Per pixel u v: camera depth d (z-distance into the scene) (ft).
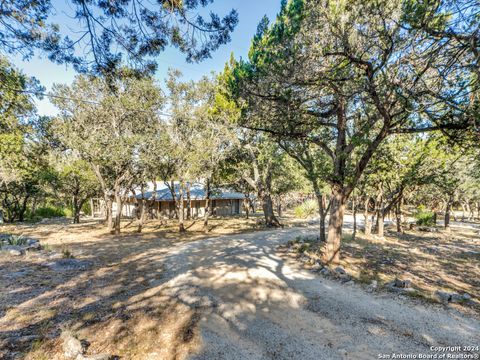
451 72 18.80
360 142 26.96
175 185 120.57
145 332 17.16
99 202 130.72
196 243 50.90
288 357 14.58
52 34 15.20
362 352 14.96
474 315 19.25
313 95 26.81
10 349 14.51
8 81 25.50
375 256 38.14
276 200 143.74
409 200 94.68
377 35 18.89
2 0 13.21
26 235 56.75
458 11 14.42
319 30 20.83
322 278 28.63
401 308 20.68
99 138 54.70
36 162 63.16
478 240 55.62
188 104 63.98
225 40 16.56
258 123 33.14
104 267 32.58
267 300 22.59
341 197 33.37
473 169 49.03
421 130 25.79
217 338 16.53
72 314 19.40
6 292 23.02
